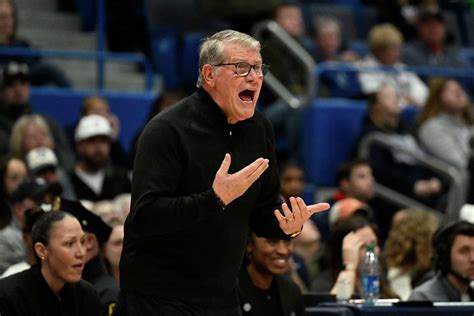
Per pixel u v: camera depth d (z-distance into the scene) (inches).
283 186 872.3
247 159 434.9
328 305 514.9
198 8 1109.7
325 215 880.9
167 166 416.2
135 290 427.2
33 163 769.6
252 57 423.8
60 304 512.4
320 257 736.3
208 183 424.8
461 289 592.1
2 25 958.4
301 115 983.6
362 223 629.3
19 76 875.4
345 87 1051.9
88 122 839.7
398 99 1021.2
